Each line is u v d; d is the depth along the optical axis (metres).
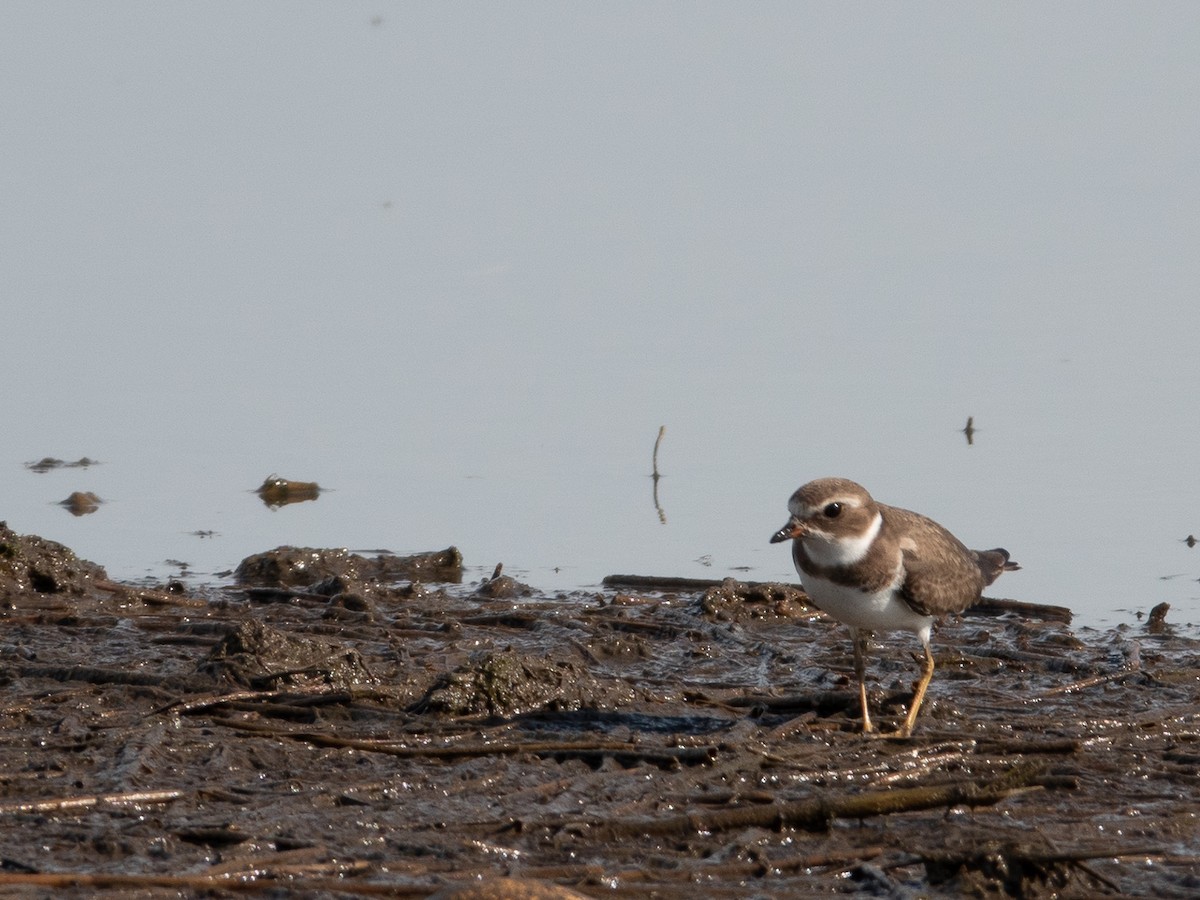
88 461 24.66
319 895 9.51
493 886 9.09
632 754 12.36
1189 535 21.14
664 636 17.30
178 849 10.36
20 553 18.41
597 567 20.77
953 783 11.72
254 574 19.95
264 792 11.46
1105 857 10.34
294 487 23.67
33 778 11.61
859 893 9.98
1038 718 14.04
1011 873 10.04
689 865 10.30
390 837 10.61
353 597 18.00
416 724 13.42
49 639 16.16
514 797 11.56
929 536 14.27
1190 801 11.79
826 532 13.73
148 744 12.36
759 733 13.41
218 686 14.12
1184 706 14.52
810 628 17.86
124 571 20.16
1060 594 19.28
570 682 14.34
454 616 17.75
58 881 9.57
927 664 14.21
